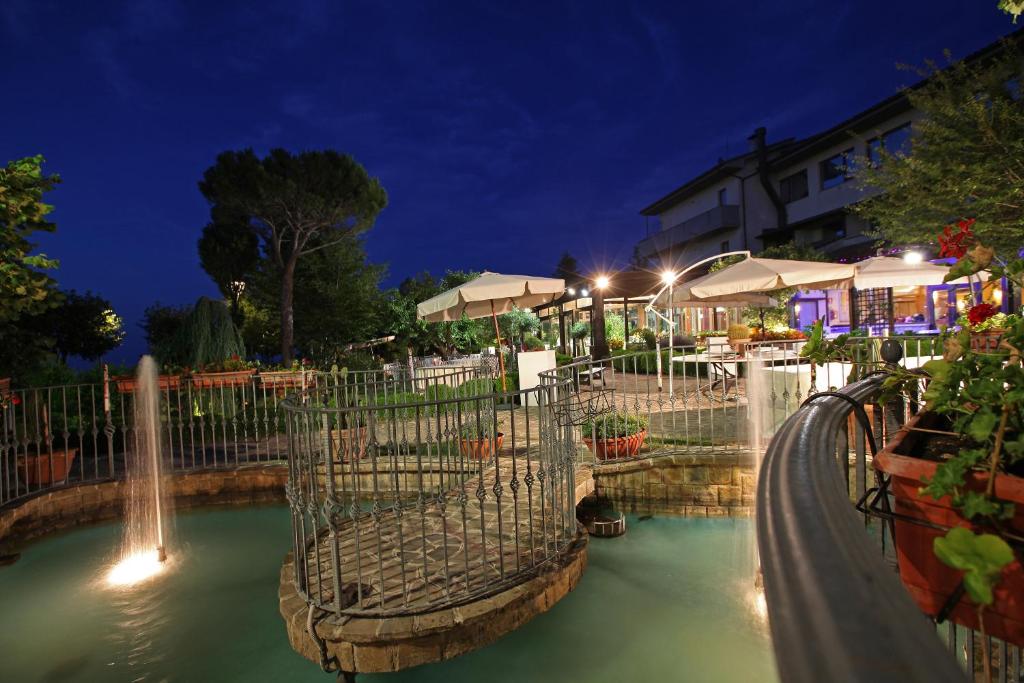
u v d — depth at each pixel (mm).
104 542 6223
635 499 6676
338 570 3754
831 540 604
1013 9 4355
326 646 3627
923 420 1498
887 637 438
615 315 25125
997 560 685
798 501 722
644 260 33469
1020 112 9203
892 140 17703
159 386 8289
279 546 5977
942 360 1412
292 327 20578
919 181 10430
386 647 3609
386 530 5211
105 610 4738
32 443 7469
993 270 1692
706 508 6520
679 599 4660
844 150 20062
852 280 10398
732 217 25250
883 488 1407
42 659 4055
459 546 4781
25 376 8500
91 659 4043
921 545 1133
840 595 502
